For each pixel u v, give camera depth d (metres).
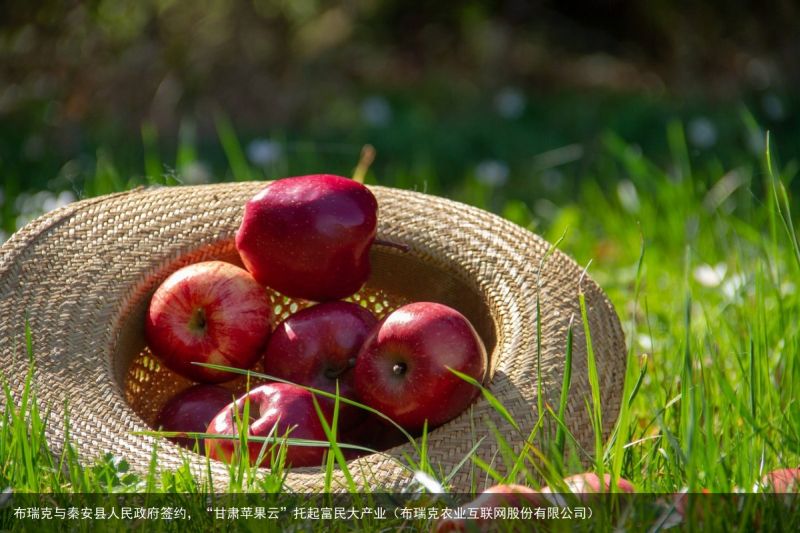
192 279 1.37
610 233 1.84
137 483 1.25
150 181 1.79
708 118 2.62
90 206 1.42
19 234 1.39
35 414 1.27
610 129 2.54
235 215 1.42
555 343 1.33
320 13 2.72
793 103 2.73
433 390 1.30
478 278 1.38
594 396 1.27
